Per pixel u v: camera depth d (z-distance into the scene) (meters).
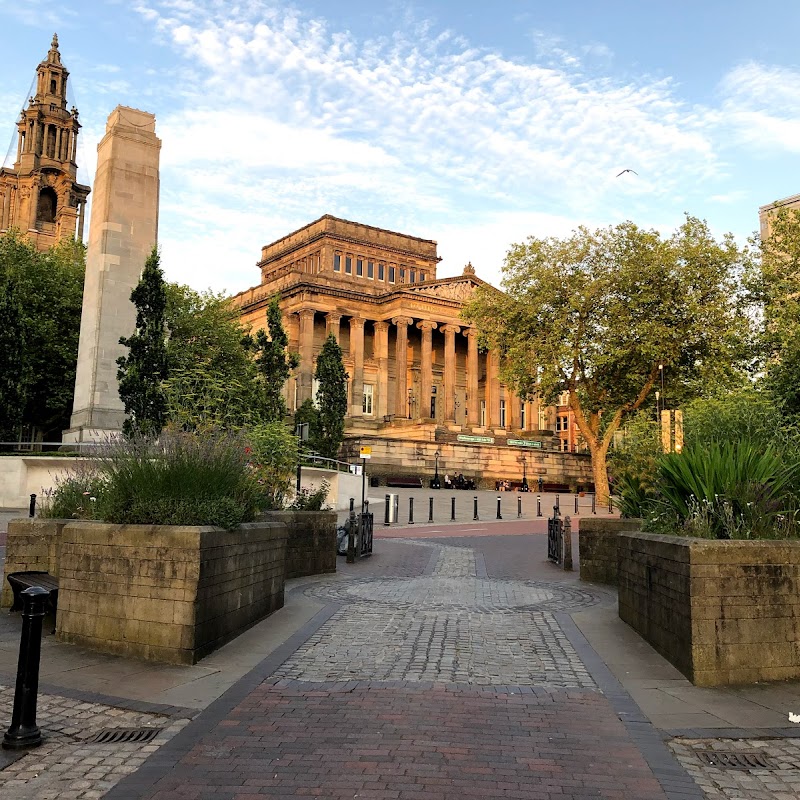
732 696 7.22
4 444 29.39
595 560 15.52
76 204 101.06
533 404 91.12
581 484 71.75
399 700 7.15
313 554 16.11
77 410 30.42
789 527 9.09
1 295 34.06
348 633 10.15
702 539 8.12
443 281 79.75
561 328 46.94
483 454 70.94
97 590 8.72
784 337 34.16
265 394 31.98
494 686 7.68
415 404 84.06
